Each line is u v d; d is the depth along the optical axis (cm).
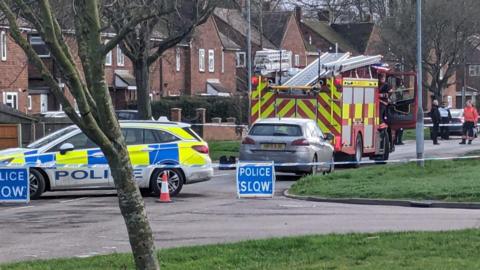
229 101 6969
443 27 7812
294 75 3541
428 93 9419
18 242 1592
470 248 1332
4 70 6106
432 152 4534
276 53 3541
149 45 4225
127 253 1367
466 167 3023
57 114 5519
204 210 2114
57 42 776
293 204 2262
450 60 8162
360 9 11419
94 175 2450
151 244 866
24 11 808
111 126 819
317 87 3469
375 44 8600
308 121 3178
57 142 2455
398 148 5069
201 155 2556
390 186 2434
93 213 2070
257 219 1900
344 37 11050
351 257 1282
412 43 7744
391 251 1323
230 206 2214
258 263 1248
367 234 1512
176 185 2522
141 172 2470
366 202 2267
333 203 2289
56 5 2411
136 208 852
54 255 1431
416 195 2264
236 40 8856
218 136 6134
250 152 3067
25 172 2339
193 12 3897
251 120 3547
